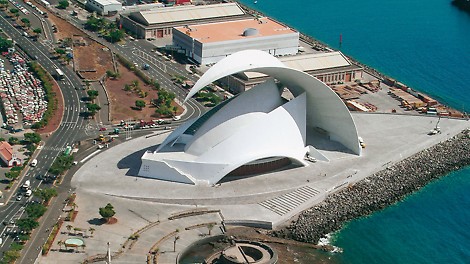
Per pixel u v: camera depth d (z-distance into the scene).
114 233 187.88
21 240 181.12
